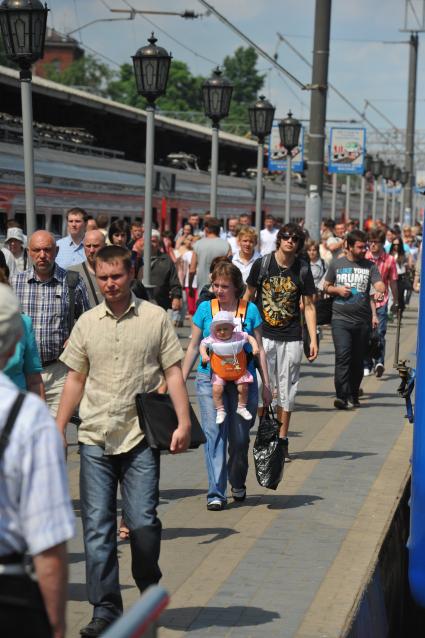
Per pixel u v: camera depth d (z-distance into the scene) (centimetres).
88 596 1709
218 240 4566
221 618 1784
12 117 6475
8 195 5812
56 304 2322
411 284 7656
